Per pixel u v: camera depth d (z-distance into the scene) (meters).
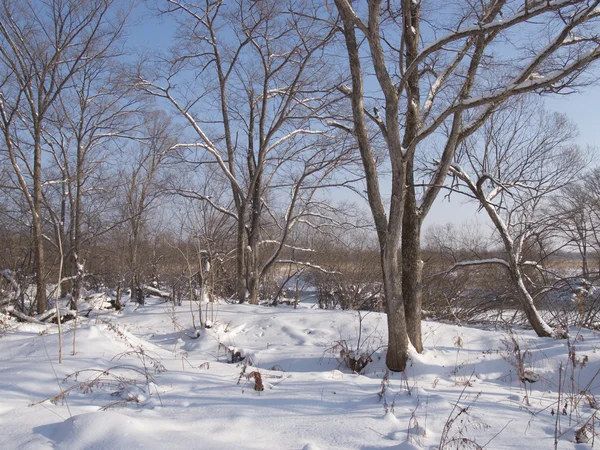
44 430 3.83
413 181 7.41
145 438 3.55
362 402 4.77
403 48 7.23
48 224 16.81
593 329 9.66
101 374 5.51
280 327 10.07
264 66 14.38
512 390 5.90
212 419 4.12
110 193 16.84
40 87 12.72
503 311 13.41
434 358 7.23
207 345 9.28
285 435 3.81
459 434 3.91
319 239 18.25
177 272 16.22
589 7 5.34
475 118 7.48
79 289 13.41
